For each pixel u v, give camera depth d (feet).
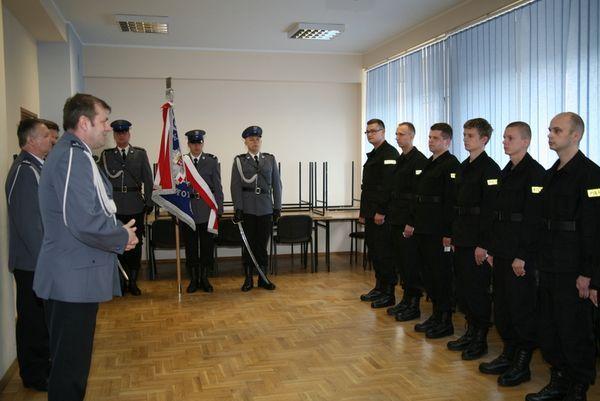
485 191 10.58
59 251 6.20
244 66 23.12
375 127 14.69
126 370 10.63
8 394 9.42
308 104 24.38
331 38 20.99
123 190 16.52
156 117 22.72
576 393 8.53
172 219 18.35
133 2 16.11
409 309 14.08
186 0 15.98
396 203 13.88
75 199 6.00
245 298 16.52
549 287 8.69
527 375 9.98
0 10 10.04
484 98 15.61
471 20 16.12
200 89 23.11
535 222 9.29
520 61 14.10
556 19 12.87
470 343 11.57
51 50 17.76
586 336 8.43
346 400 9.20
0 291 9.66
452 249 12.47
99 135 6.61
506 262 9.80
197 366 10.84
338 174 24.89
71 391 6.27
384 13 17.71
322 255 24.76
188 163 16.42
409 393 9.47
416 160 13.38
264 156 17.29
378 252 15.12
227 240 20.18
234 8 16.93
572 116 8.43
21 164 8.84
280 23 18.84
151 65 22.17
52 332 6.34
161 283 18.85
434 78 18.40
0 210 9.73
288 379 10.14
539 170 9.41
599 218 8.03
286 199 24.31
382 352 11.60
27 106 16.16
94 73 21.68
